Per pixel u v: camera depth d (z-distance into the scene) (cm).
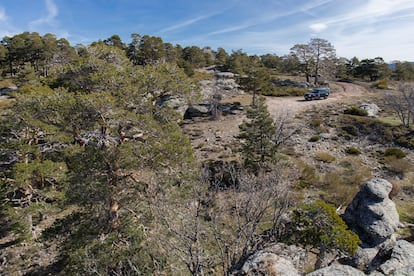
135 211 1155
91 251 1022
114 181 1130
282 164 1998
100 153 1051
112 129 1136
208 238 877
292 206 1212
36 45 5841
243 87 4041
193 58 7238
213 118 3800
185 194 1022
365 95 4853
